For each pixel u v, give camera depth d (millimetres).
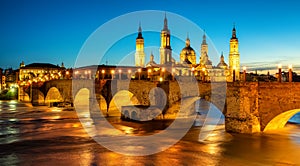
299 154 36406
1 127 57281
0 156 35156
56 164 32000
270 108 45906
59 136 47875
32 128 55969
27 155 35562
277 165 32500
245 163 33156
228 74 147125
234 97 48344
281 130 50125
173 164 32531
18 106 105312
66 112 82750
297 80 82875
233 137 45844
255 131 47375
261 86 46594
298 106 42781
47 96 109938
